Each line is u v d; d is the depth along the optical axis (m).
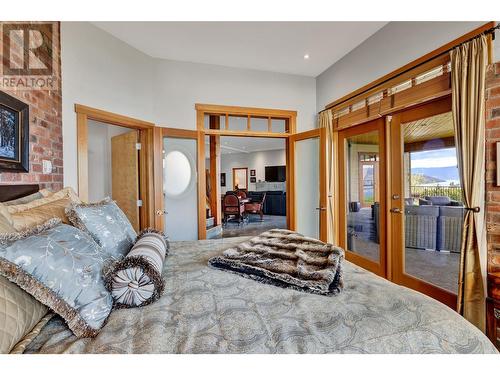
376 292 1.11
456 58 2.02
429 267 2.77
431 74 2.31
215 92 3.85
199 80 3.78
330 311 0.96
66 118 2.46
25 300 0.83
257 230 6.53
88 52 2.71
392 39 2.76
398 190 2.83
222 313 0.97
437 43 2.26
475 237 1.93
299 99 4.25
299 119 4.25
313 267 1.30
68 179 2.49
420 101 2.42
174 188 3.71
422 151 2.59
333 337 0.84
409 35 2.55
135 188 3.56
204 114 3.90
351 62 3.44
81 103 2.63
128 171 3.67
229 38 3.11
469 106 1.94
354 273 1.37
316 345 0.80
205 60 3.69
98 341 0.81
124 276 1.01
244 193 9.58
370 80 3.10
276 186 10.94
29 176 1.90
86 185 2.65
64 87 2.44
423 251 2.78
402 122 2.75
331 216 3.77
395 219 2.88
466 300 1.96
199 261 1.60
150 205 3.47
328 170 3.75
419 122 2.59
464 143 1.97
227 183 12.32
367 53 3.14
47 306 0.87
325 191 3.73
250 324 0.89
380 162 3.05
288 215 4.31
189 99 3.73
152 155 3.47
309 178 4.11
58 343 0.81
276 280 1.23
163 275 1.35
